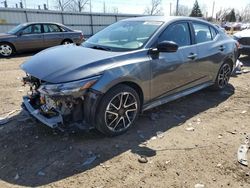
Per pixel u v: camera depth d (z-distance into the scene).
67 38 12.68
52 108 3.31
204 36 4.95
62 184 2.70
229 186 2.71
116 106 3.49
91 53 3.60
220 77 5.53
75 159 3.09
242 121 4.23
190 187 2.68
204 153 3.28
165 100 4.22
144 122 4.07
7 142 3.45
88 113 3.26
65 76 3.10
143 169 2.94
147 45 3.81
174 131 3.82
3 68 8.27
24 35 11.40
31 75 3.40
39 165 2.99
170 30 4.18
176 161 3.10
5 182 2.74
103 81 3.21
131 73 3.47
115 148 3.32
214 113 4.52
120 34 4.24
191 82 4.67
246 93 5.64
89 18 24.31
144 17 4.65
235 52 5.72
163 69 3.95
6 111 4.41
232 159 3.17
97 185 2.69
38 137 3.55
